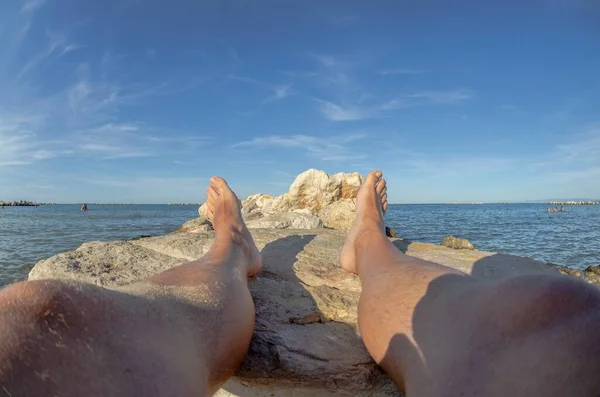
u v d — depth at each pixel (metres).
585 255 10.73
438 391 1.00
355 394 1.66
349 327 1.94
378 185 3.09
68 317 0.83
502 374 0.92
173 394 0.92
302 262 2.59
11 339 0.74
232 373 1.38
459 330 1.07
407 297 1.34
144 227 20.03
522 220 28.41
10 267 8.38
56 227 19.70
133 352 0.90
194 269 1.56
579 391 0.84
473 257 2.70
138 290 1.21
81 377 0.78
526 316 0.96
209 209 2.80
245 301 1.51
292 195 9.67
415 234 16.52
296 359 1.72
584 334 0.87
